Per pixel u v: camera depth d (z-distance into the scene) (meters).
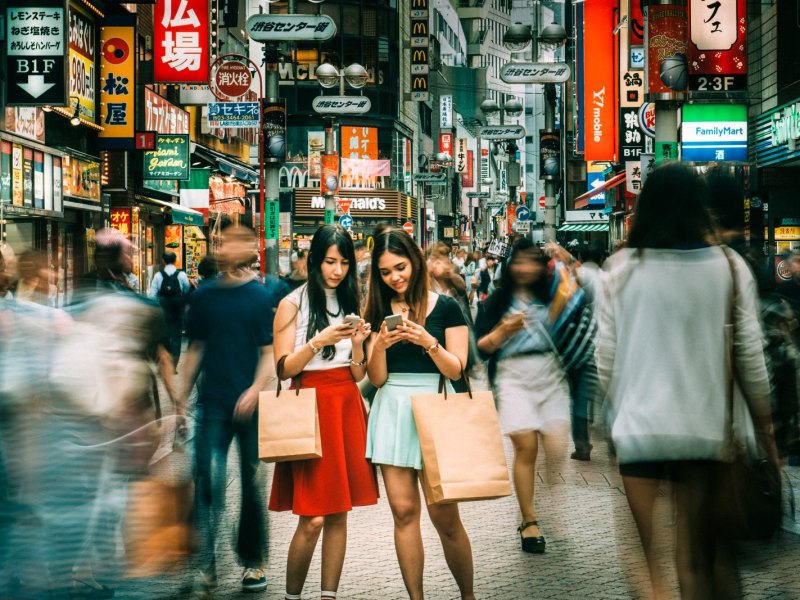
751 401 4.48
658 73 14.03
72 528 4.88
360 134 64.06
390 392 5.79
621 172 34.03
